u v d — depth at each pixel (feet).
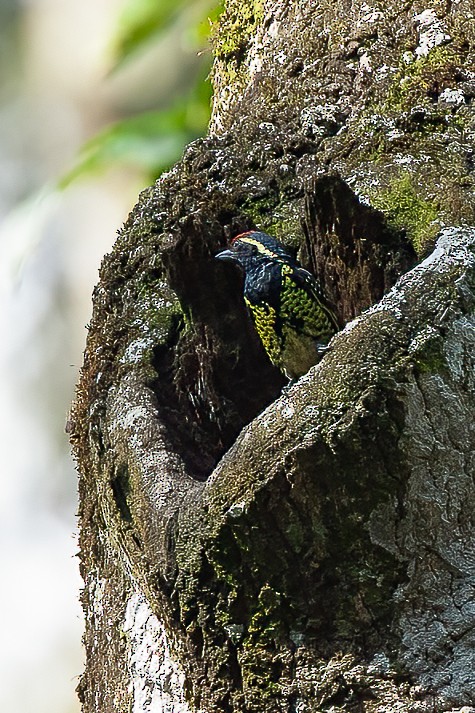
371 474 18.70
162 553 19.88
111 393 24.20
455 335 19.17
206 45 36.55
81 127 70.79
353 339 19.22
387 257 23.38
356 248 23.59
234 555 19.22
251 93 29.89
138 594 22.24
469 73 26.20
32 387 75.15
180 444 23.89
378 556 18.88
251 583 19.21
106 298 26.30
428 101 25.93
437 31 27.12
